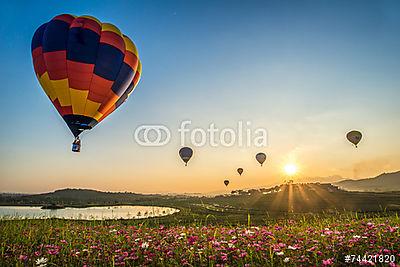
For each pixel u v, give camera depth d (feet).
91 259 19.81
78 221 44.27
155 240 23.90
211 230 27.17
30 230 29.58
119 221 46.09
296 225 34.42
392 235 21.84
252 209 135.54
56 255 21.17
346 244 19.90
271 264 16.67
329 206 139.23
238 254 18.61
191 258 18.40
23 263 18.63
